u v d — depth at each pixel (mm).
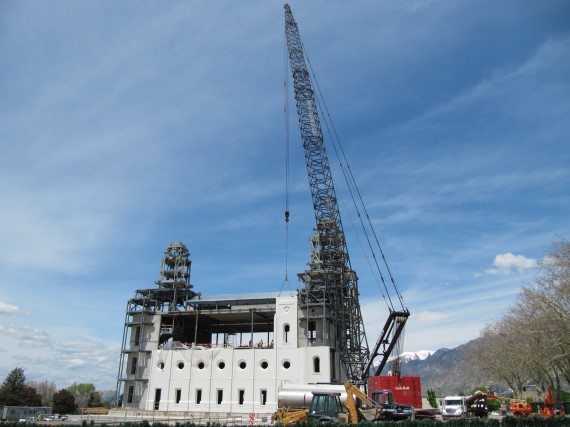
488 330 115000
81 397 197500
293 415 41312
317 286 94000
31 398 136000
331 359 88500
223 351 89875
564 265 71000
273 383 85312
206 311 97688
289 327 89750
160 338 105125
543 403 68938
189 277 107500
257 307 96375
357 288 99375
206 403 86500
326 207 93562
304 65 96812
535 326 79000
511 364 106312
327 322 92438
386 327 90062
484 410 61344
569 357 76375
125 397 95375
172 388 89438
